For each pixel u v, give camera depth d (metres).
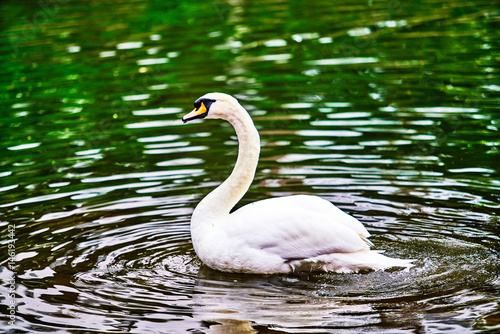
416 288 9.44
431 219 11.61
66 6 29.70
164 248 11.04
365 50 21.95
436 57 20.86
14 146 15.62
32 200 12.77
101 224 11.80
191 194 12.95
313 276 10.05
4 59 22.44
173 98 18.39
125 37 24.39
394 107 17.14
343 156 14.48
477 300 9.03
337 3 28.62
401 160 14.15
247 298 9.39
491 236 10.91
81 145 15.61
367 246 10.17
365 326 8.52
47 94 19.16
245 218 10.29
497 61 20.16
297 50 22.20
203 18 26.88
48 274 10.14
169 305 9.23
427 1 28.38
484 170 13.48
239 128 10.83
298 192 12.89
